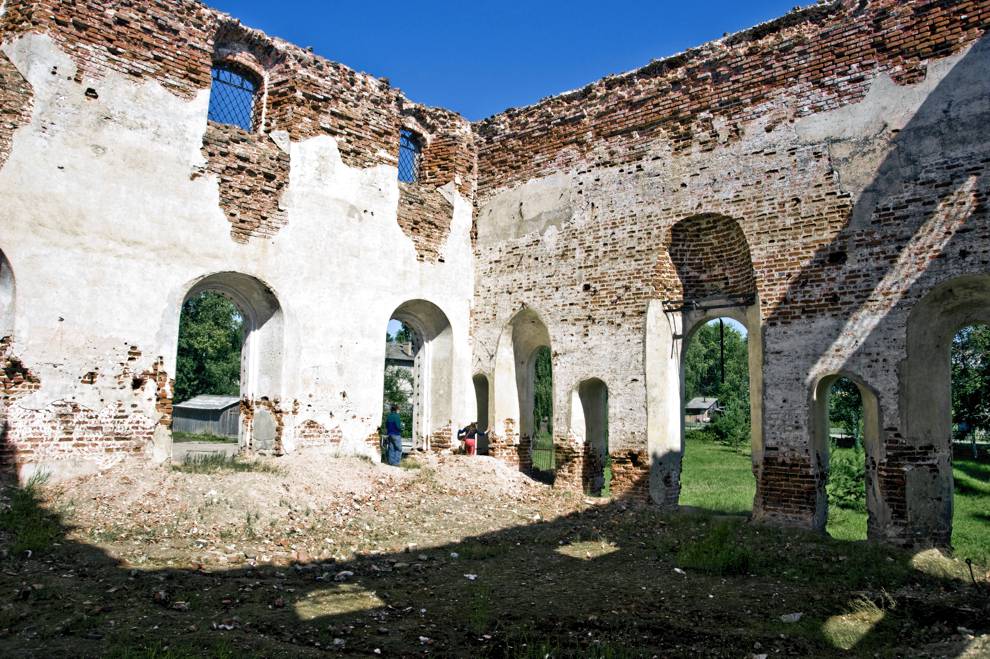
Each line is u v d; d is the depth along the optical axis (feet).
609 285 45.78
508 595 24.68
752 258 39.78
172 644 17.94
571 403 46.75
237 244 41.50
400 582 25.77
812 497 36.58
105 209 36.47
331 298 45.32
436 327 52.80
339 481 39.60
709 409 167.63
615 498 43.73
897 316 34.88
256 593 22.95
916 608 23.90
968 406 78.38
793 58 39.50
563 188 48.98
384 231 48.52
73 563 24.86
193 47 41.04
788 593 25.45
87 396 35.22
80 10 36.55
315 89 45.93
